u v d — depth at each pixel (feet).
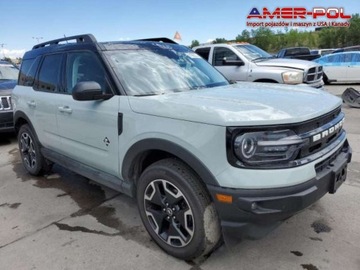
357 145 17.83
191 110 7.73
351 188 12.48
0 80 24.29
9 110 20.92
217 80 11.87
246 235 7.51
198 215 7.95
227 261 8.64
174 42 13.44
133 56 10.83
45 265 8.82
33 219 11.43
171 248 8.86
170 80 10.52
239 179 7.06
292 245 9.18
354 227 9.90
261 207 7.10
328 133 8.05
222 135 7.11
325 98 9.18
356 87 45.96
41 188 14.21
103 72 10.14
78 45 11.53
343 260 8.45
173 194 8.45
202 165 7.49
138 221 10.98
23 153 15.85
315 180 7.38
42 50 14.19
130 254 9.15
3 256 9.29
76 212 11.82
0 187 14.56
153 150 8.75
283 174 6.98
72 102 11.24
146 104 8.67
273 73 25.71
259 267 8.38
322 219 10.39
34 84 14.19
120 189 10.21
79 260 8.98
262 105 7.83
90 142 10.69
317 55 59.41
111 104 9.59
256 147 7.00
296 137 7.14
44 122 13.25
